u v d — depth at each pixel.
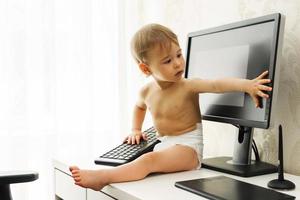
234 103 0.92
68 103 1.49
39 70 1.42
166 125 0.97
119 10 1.56
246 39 0.91
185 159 0.87
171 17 1.42
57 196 1.06
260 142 1.02
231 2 1.12
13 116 1.38
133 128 1.12
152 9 1.54
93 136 1.54
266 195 0.66
